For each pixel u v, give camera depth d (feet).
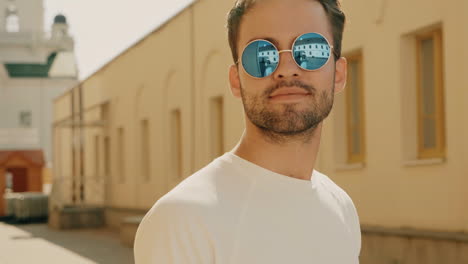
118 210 67.15
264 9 5.21
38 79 181.57
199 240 4.74
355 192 28.76
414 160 25.46
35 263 40.40
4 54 192.85
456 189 22.91
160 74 54.95
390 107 26.50
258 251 4.97
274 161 5.39
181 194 4.87
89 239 57.31
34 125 180.75
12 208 93.97
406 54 25.93
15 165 101.71
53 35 197.57
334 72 5.49
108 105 71.56
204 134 46.21
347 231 5.81
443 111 24.44
